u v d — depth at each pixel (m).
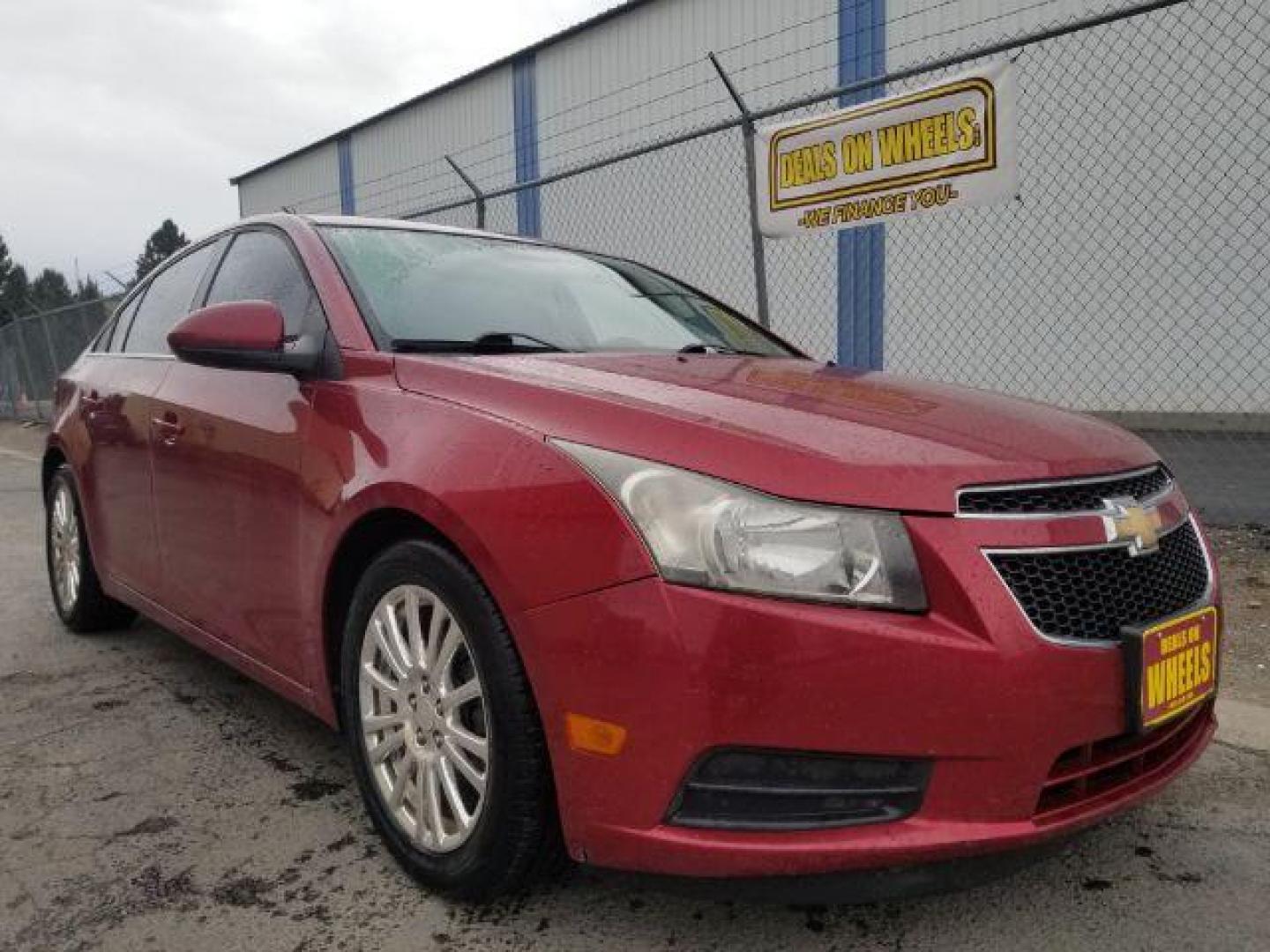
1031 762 1.66
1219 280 9.59
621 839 1.71
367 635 2.20
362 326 2.51
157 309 3.65
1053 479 1.83
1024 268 10.65
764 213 5.96
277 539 2.49
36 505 7.84
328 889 2.10
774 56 12.92
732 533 1.66
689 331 3.19
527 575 1.78
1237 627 3.85
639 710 1.66
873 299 11.52
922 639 1.61
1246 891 2.11
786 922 1.97
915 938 1.93
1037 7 10.45
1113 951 1.89
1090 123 10.12
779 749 1.63
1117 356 10.17
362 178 20.83
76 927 1.96
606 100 15.18
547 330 2.82
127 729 3.00
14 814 2.45
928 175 5.16
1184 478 7.48
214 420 2.78
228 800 2.52
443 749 2.02
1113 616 1.79
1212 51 9.35
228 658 2.83
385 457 2.13
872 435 1.86
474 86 17.62
